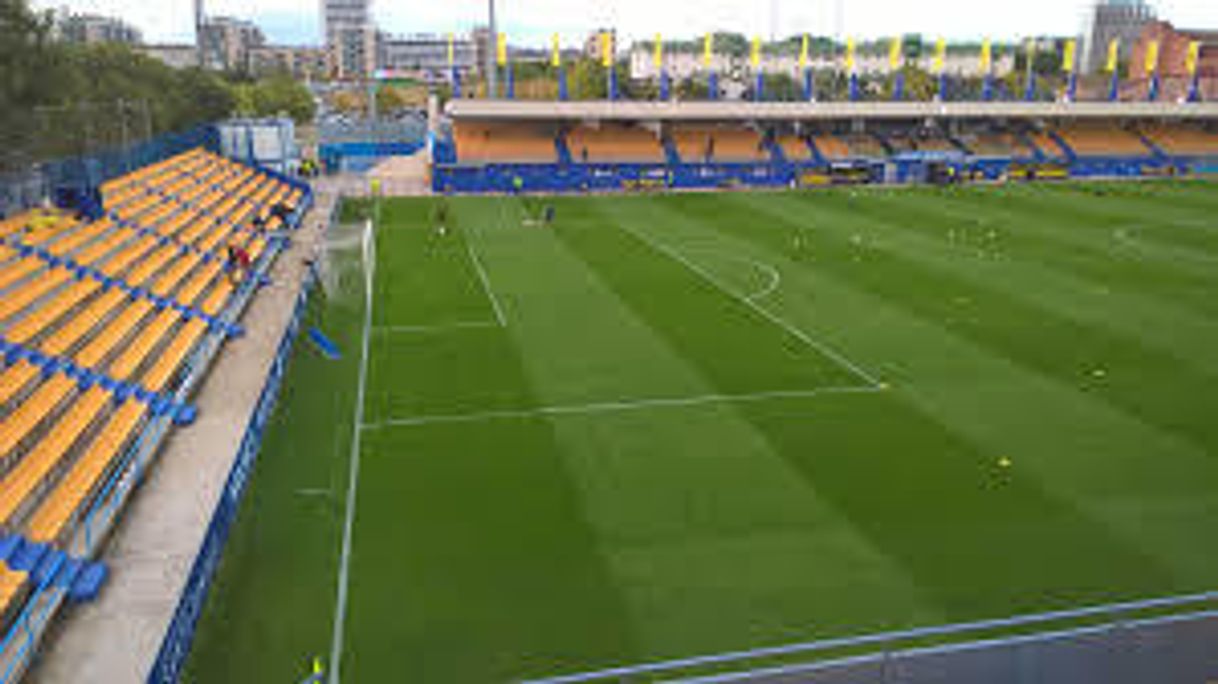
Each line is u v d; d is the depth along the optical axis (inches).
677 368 880.9
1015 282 1245.7
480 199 2107.5
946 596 508.7
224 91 2716.5
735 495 624.1
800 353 925.2
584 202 2060.8
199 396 791.7
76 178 1197.7
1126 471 658.8
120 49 2294.5
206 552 511.8
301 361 909.8
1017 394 812.0
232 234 1395.2
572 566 539.5
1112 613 489.4
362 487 638.5
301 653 462.0
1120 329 1017.5
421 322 1049.5
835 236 1601.9
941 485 636.7
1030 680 371.9
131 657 442.9
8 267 871.1
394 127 3449.8
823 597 508.1
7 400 653.3
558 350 940.0
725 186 2352.4
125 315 903.1
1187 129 2878.9
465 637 474.9
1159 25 4485.7
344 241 1540.4
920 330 1010.7
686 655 460.1
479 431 732.7
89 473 613.9
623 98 4005.9
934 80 3905.0
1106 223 1748.3
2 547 502.6
